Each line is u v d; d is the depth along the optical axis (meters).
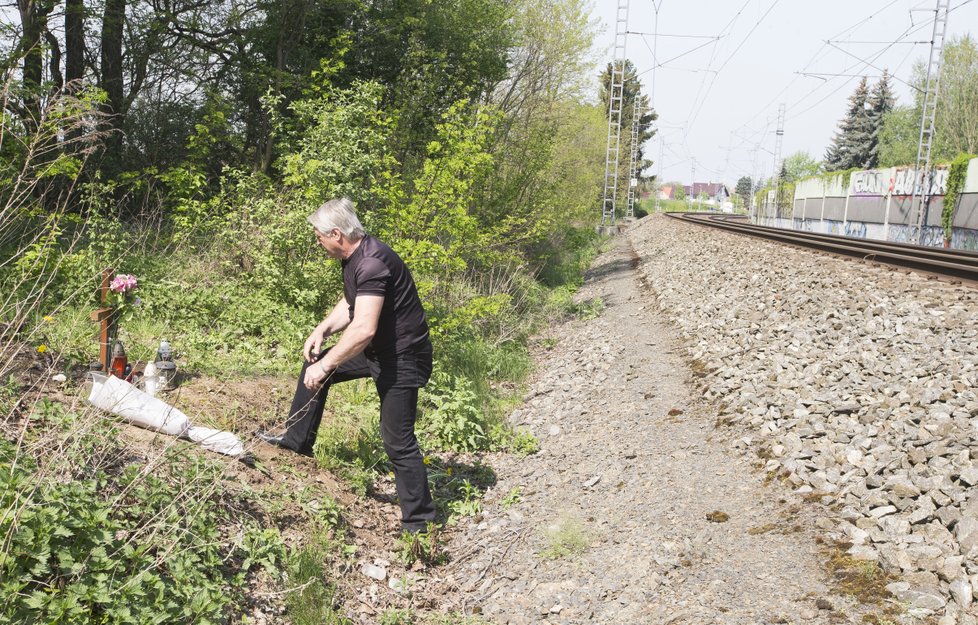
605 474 5.36
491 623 3.71
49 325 5.31
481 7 17.33
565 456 5.97
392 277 4.19
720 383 7.11
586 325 12.45
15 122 5.76
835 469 4.67
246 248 9.02
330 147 8.73
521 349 10.80
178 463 3.77
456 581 4.20
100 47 13.85
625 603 3.64
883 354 6.92
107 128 11.46
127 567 2.88
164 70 14.92
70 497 2.84
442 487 5.51
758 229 29.17
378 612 3.64
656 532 4.28
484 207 13.32
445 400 6.86
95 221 7.67
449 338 8.97
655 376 8.00
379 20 16.03
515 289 13.88
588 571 4.02
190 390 5.29
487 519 4.97
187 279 8.55
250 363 6.54
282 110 14.37
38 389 4.12
